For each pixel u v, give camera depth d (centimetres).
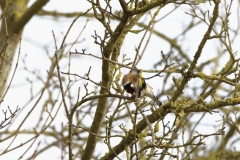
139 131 962
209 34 918
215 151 1600
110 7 865
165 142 899
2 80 1518
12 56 1612
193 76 943
